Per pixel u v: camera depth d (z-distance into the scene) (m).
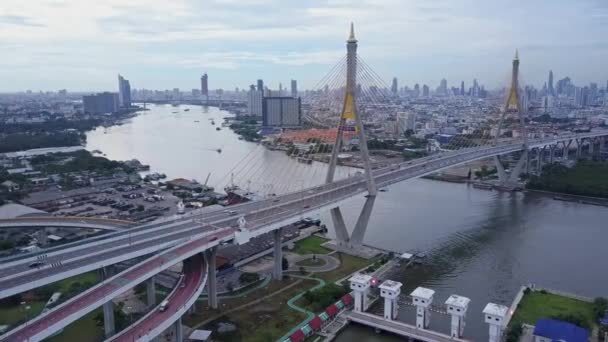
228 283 120.12
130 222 147.88
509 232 169.75
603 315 102.06
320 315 102.12
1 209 176.50
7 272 86.50
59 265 90.12
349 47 147.50
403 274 131.12
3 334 70.19
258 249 142.38
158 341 92.00
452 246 154.38
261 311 106.19
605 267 136.00
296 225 171.62
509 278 128.25
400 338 98.25
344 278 126.00
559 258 143.38
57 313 76.25
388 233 168.38
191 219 126.38
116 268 114.75
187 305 89.06
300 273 129.00
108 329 88.88
